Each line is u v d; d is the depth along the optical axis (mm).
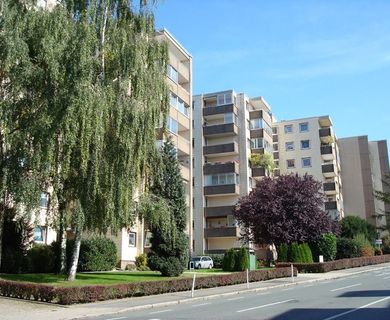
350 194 80188
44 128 18281
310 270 37406
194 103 60500
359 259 45688
